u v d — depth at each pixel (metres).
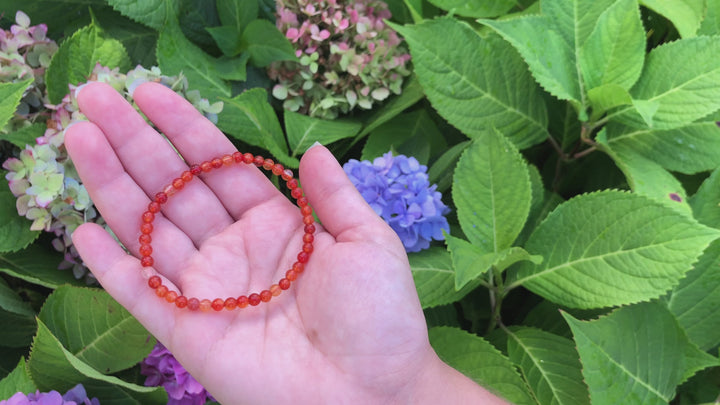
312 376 0.22
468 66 0.32
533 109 0.33
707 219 0.29
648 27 0.37
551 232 0.28
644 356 0.25
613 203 0.27
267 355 0.23
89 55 0.31
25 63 0.30
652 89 0.31
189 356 0.23
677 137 0.31
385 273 0.22
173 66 0.32
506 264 0.28
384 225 0.24
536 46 0.30
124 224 0.25
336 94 0.34
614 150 0.32
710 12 0.33
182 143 0.26
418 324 0.22
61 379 0.25
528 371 0.28
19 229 0.28
